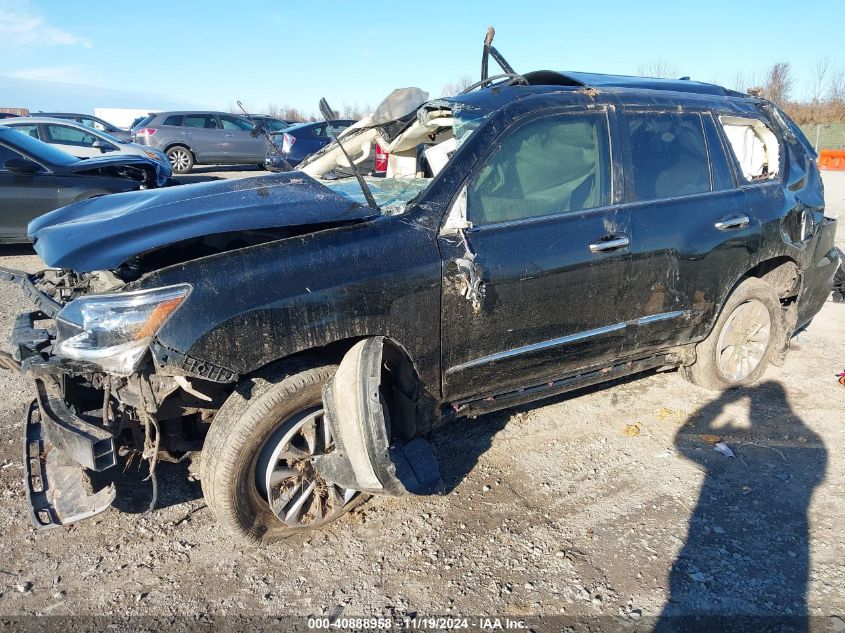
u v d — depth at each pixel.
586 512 3.10
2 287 6.79
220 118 18.62
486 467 3.47
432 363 2.92
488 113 3.20
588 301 3.32
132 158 9.20
